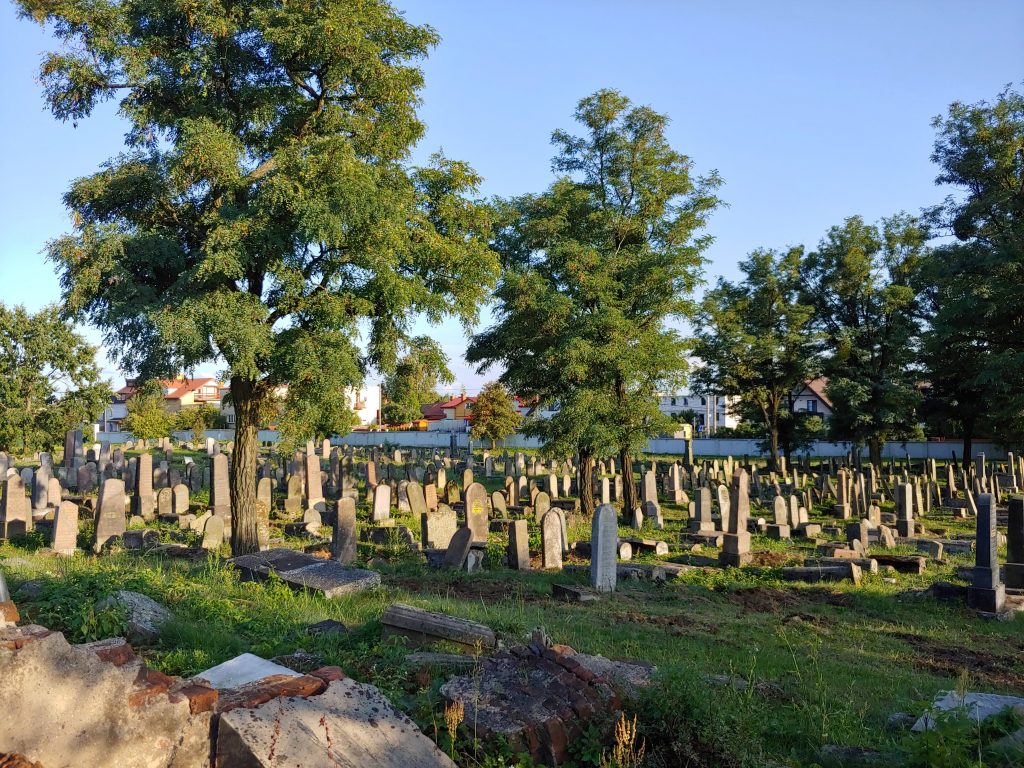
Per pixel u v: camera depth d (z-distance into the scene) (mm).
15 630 4469
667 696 6000
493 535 21328
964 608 13867
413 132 15930
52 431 43219
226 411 78438
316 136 14680
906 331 42250
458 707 5492
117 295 13938
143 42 14523
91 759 4148
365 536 20328
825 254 45469
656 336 24359
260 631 8414
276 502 26906
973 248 32156
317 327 14664
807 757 6359
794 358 42531
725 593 14664
